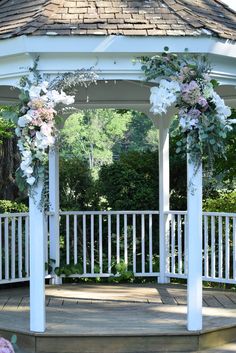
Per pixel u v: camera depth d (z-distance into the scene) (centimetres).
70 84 595
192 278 606
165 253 916
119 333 599
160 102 584
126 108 930
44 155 592
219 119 588
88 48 594
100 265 927
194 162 599
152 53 604
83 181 1101
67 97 596
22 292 846
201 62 600
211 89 588
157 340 602
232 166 1079
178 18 619
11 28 617
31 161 591
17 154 1266
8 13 672
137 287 882
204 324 637
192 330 607
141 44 595
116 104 918
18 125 593
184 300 779
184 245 948
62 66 608
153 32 593
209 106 591
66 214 923
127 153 1112
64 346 598
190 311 608
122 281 937
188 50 597
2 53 616
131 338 600
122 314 692
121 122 2783
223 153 603
